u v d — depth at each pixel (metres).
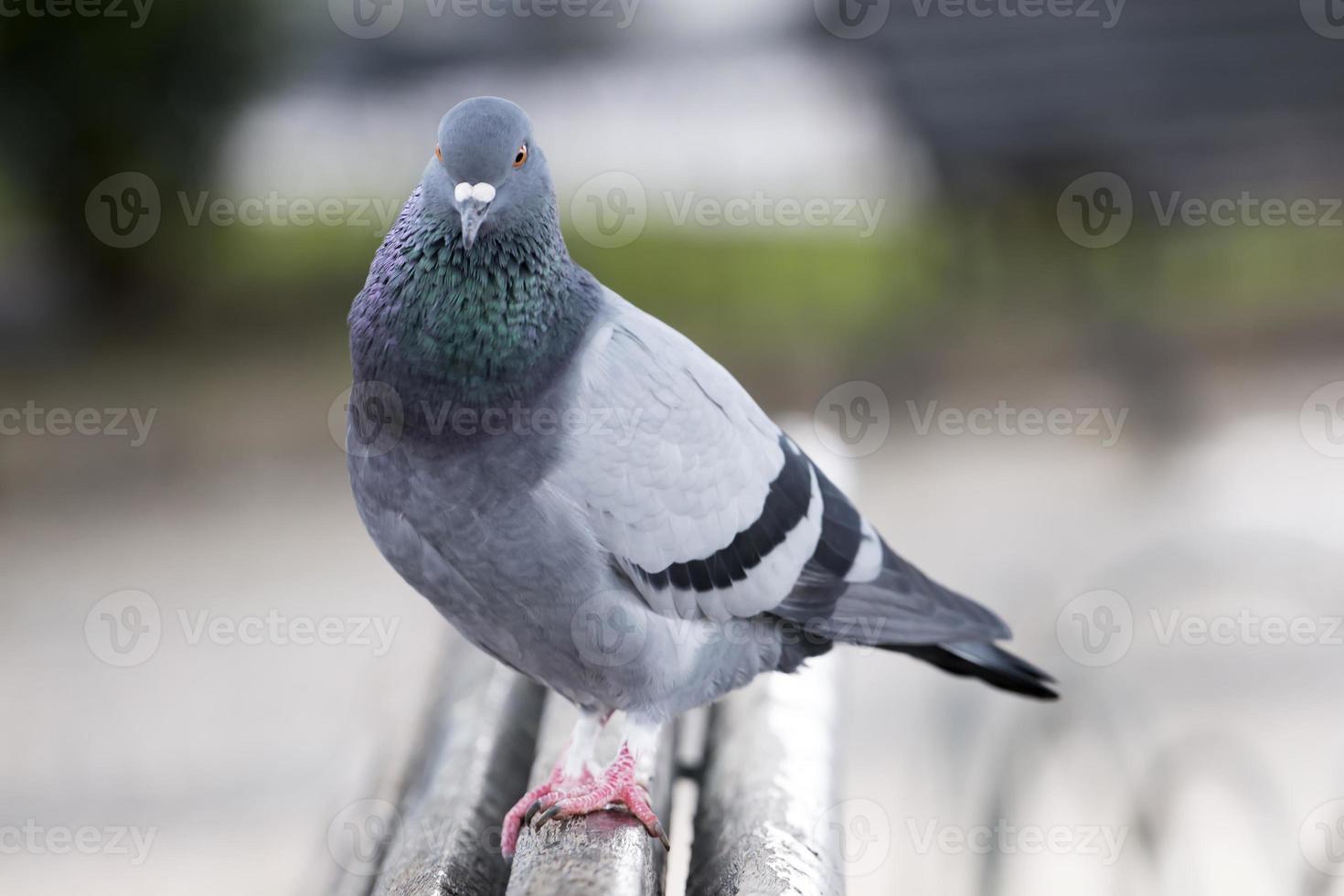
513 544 3.42
